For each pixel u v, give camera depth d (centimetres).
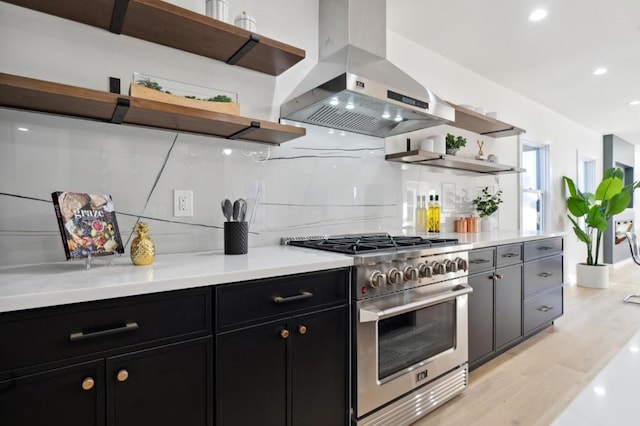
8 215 131
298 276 136
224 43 165
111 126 152
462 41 293
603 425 42
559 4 242
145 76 161
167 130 166
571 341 283
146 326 103
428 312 184
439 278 190
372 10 222
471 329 218
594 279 478
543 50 309
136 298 102
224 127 162
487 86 372
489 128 335
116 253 133
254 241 194
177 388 109
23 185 133
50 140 139
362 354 153
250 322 124
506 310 248
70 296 91
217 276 115
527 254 271
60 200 120
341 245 181
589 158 602
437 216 285
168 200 166
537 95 426
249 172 193
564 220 522
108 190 151
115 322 98
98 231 129
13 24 134
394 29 274
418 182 292
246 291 123
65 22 143
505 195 394
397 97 183
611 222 651
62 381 91
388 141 266
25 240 133
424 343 182
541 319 289
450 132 325
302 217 214
